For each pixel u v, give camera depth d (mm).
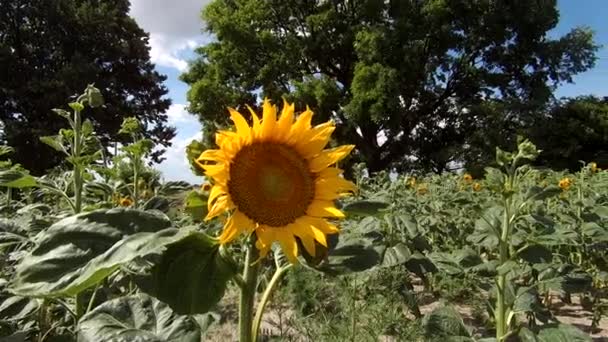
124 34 10945
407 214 1708
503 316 1199
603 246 1844
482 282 1367
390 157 9164
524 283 1771
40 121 9430
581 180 2711
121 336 546
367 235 1280
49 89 9281
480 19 8820
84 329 566
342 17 9188
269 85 8836
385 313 1176
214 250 575
